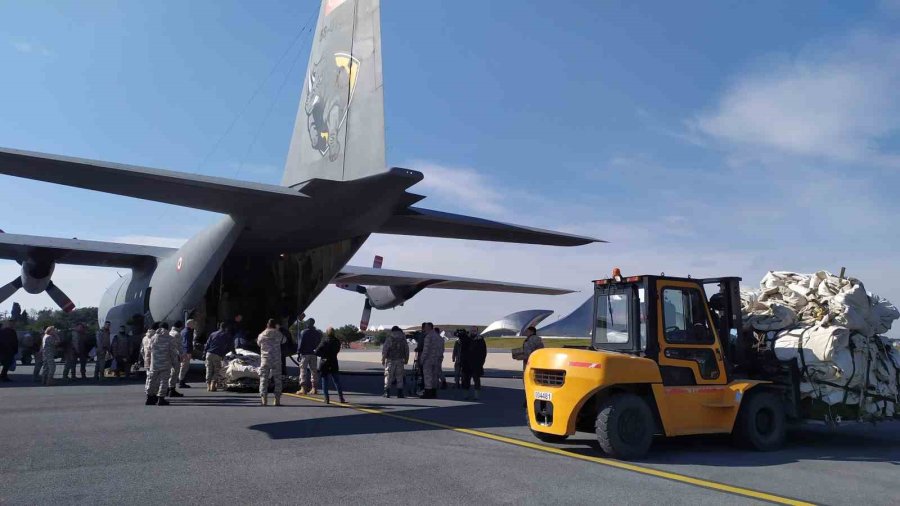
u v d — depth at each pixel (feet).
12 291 58.95
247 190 29.78
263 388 33.91
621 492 16.70
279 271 51.65
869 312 24.97
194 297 48.78
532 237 38.42
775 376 25.34
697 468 20.03
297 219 37.32
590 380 21.57
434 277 71.36
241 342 47.73
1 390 41.24
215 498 15.47
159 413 30.17
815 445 25.14
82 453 20.51
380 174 29.71
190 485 16.66
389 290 68.03
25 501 14.97
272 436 24.13
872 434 28.50
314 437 24.09
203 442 22.67
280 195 30.76
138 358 54.70
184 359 43.52
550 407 23.07
